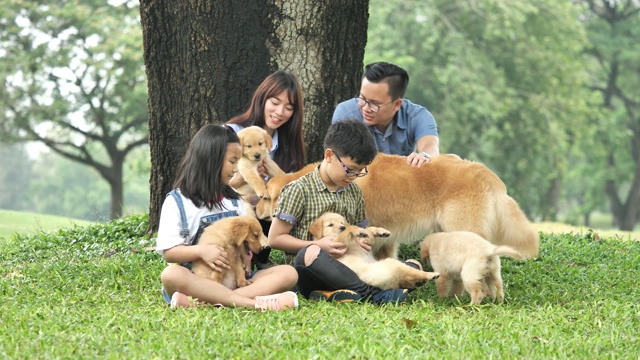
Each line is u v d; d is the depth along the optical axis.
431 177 6.27
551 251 8.03
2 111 24.88
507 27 26.70
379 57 25.86
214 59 7.78
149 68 8.01
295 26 7.77
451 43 26.17
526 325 5.00
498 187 6.24
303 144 7.07
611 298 6.07
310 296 5.75
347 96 8.04
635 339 4.77
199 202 5.48
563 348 4.50
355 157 5.62
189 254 5.29
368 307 5.36
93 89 25.88
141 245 7.71
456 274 5.79
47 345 4.33
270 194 6.34
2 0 24.42
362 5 8.05
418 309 5.41
